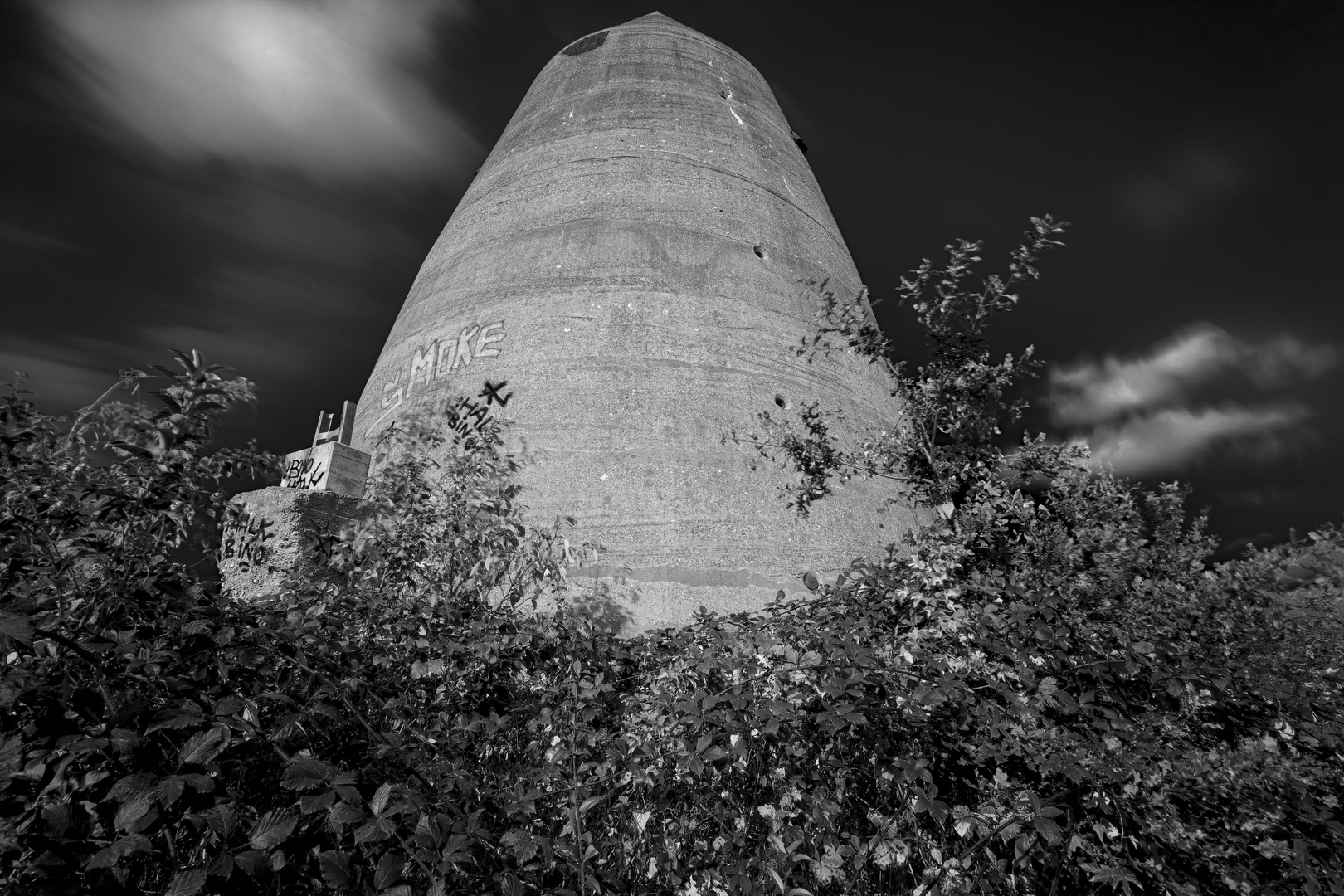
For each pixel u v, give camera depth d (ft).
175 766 6.52
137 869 7.31
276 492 25.55
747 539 28.27
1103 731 9.86
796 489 22.34
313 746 9.45
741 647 12.01
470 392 32.68
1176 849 9.61
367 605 14.02
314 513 25.34
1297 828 9.58
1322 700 12.39
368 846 7.29
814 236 43.60
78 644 6.87
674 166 41.47
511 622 15.75
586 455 29.45
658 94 47.39
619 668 15.96
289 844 7.22
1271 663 14.58
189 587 9.09
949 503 18.24
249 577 23.50
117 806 6.79
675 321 33.83
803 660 10.70
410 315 41.16
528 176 42.65
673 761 10.84
